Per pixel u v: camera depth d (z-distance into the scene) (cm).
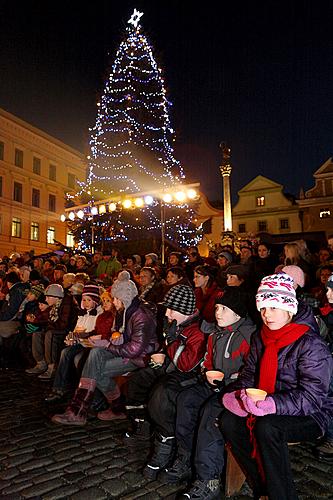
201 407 299
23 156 3478
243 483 292
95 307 533
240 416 264
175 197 1459
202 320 361
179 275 624
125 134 2353
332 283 377
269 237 1520
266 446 241
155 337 432
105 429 398
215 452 278
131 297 430
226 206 1450
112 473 311
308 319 267
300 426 247
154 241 1759
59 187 3859
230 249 988
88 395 412
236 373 303
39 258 1120
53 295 611
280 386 261
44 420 423
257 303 276
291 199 3500
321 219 3275
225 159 1454
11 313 691
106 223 2228
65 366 486
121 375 425
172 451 313
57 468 318
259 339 285
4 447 356
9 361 693
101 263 1091
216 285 554
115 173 2406
